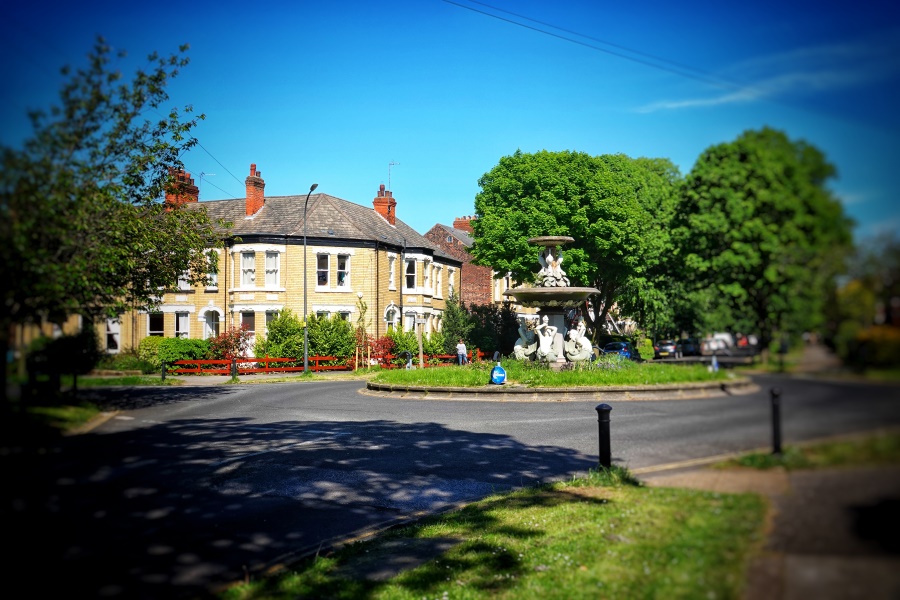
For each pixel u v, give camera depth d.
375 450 11.09
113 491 5.25
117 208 7.96
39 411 5.04
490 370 22.03
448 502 7.89
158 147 10.75
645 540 4.60
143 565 5.03
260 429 13.27
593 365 21.34
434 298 47.78
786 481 3.58
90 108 5.82
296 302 38.50
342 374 32.88
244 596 4.86
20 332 4.87
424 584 5.16
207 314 38.47
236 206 41.97
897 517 3.16
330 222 40.28
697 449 4.43
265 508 7.36
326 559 5.76
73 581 4.36
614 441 9.61
